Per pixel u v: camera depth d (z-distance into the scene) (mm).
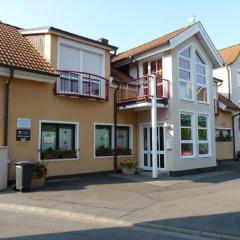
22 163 12508
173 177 16828
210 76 20812
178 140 17906
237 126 27672
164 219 8719
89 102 16906
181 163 17875
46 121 15109
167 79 18141
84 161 16469
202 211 9516
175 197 11633
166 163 17812
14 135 13984
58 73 15062
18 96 14211
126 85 18500
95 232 7801
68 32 16203
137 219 8742
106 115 17688
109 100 17875
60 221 8836
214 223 8297
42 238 7188
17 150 14031
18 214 9594
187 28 18734
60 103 15719
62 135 15938
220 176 17359
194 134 19078
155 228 8172
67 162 15766
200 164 19125
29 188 12617
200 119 19750
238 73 29250
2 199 11188
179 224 8242
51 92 15383
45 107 15109
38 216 9383
